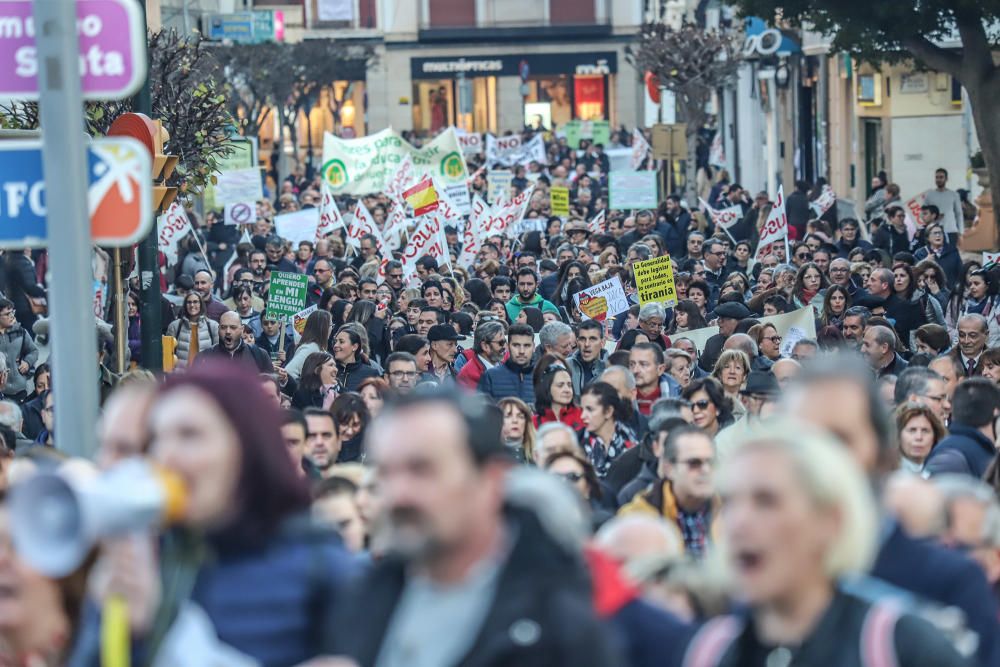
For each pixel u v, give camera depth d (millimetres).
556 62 185875
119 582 9133
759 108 134500
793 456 8938
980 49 62844
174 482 8758
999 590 13586
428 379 31953
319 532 9883
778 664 9250
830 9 63875
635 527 12289
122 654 9109
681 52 112125
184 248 59719
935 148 96938
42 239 15234
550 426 20000
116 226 15445
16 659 10859
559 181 108938
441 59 184750
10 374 36656
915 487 12672
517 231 74875
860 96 100062
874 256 53062
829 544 9016
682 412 22328
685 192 112562
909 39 63875
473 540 8906
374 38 183500
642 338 31125
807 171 120562
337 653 9164
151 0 69750
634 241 69562
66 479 8242
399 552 8984
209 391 9469
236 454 9422
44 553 8203
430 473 8688
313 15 182875
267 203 80312
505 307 45156
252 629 9453
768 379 23797
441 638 8898
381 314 44406
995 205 63469
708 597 11461
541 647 8734
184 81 45125
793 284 47250
